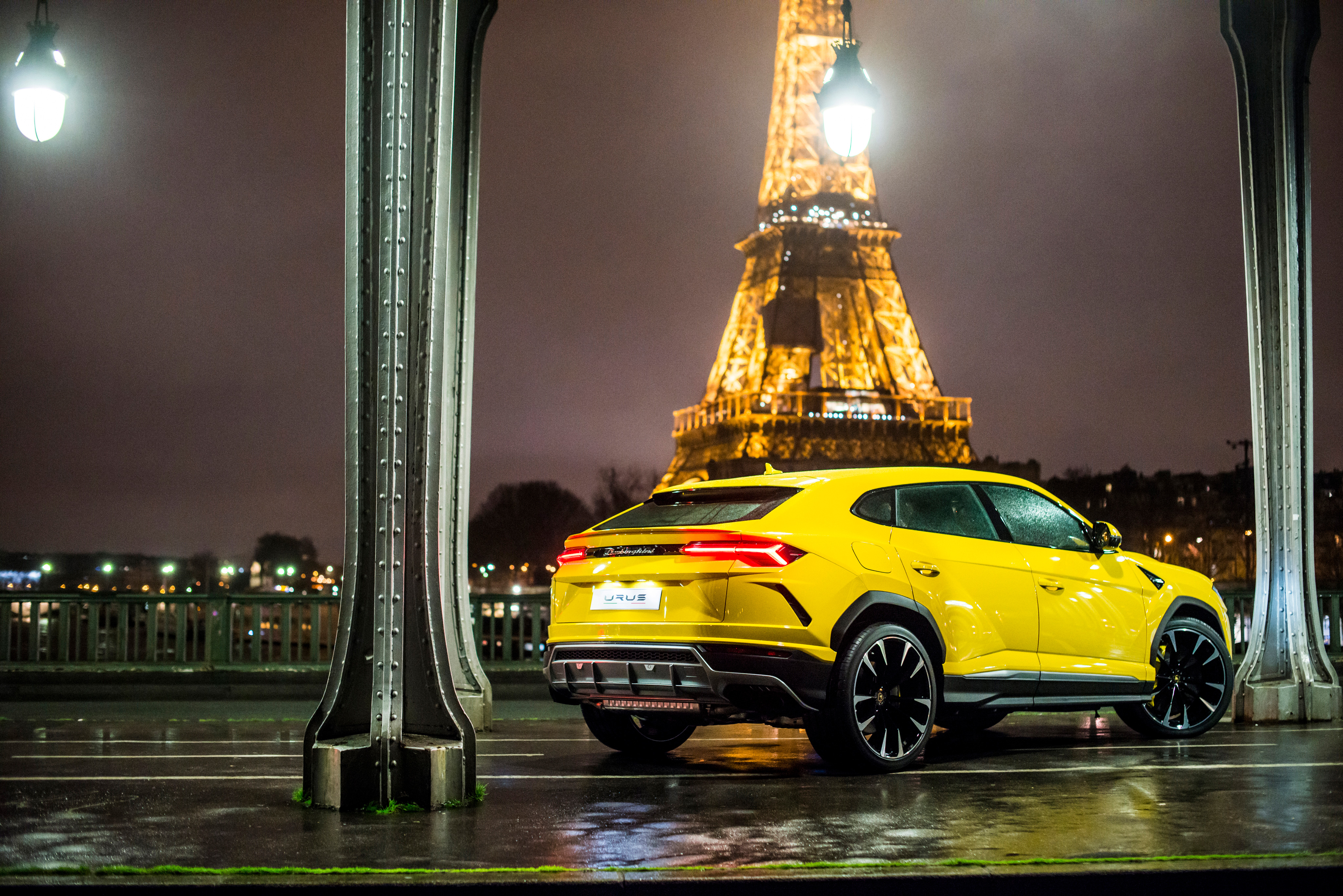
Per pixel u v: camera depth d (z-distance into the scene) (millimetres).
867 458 106062
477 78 11961
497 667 15883
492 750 10172
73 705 15148
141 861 5672
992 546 9320
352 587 7301
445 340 7438
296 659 19266
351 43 7332
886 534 8789
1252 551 112562
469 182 11891
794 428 104938
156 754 9930
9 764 9258
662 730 9859
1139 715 10406
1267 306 12227
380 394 7234
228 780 8328
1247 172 12211
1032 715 13109
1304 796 7320
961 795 7484
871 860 5648
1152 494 123812
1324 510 96625
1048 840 6055
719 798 7426
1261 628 12203
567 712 13992
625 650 8438
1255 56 12148
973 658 8984
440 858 5711
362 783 7070
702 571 8234
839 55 13078
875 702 8492
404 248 7230
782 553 8195
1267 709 11914
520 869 5359
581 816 6832
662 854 5793
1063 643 9539
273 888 5133
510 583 149000
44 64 12672
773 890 5199
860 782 8070
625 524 8992
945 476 9375
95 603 15984
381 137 7242
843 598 8344
